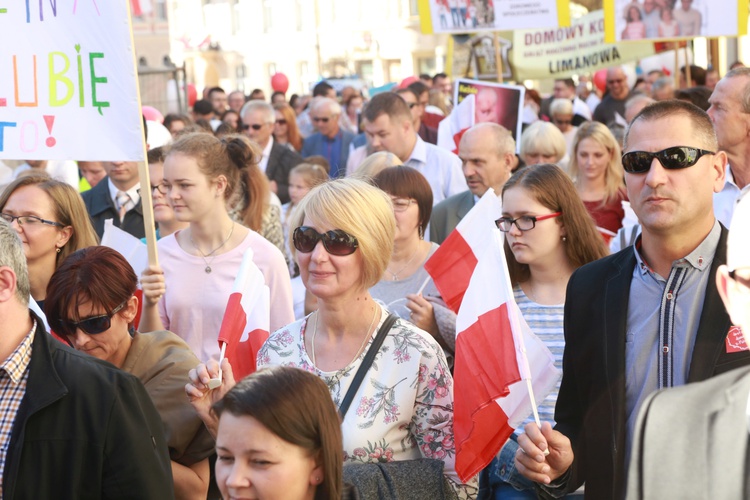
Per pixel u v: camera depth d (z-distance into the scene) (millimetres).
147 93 24250
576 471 3820
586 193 8453
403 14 56625
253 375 3062
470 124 10625
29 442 3480
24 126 5176
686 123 3605
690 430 2316
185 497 4266
